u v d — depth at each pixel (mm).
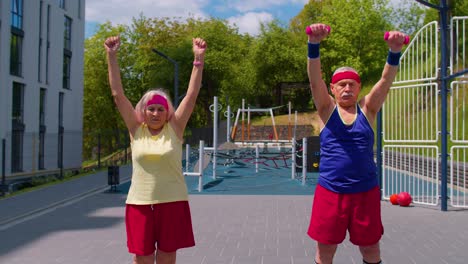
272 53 51281
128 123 4418
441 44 9891
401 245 7121
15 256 6688
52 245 7336
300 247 7023
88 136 37219
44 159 27922
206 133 42594
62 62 30547
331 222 4129
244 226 8648
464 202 10555
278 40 51781
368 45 47312
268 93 54688
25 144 25219
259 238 7652
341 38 46594
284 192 14016
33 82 26734
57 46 29891
